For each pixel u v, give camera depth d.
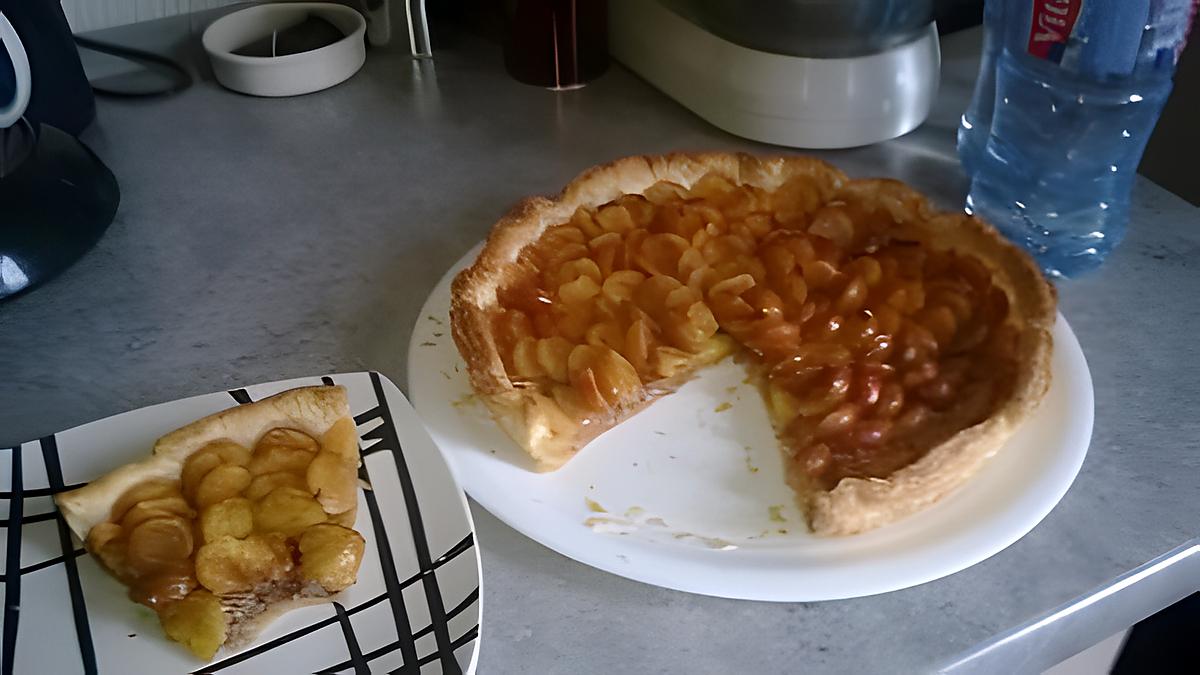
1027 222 0.57
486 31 0.83
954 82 0.73
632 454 0.48
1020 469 0.45
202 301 0.56
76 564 0.41
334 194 0.65
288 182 0.66
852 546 0.42
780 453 0.48
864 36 0.62
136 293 0.57
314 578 0.39
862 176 0.64
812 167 0.59
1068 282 0.56
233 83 0.75
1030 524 0.42
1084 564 0.42
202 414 0.45
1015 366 0.48
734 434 0.49
